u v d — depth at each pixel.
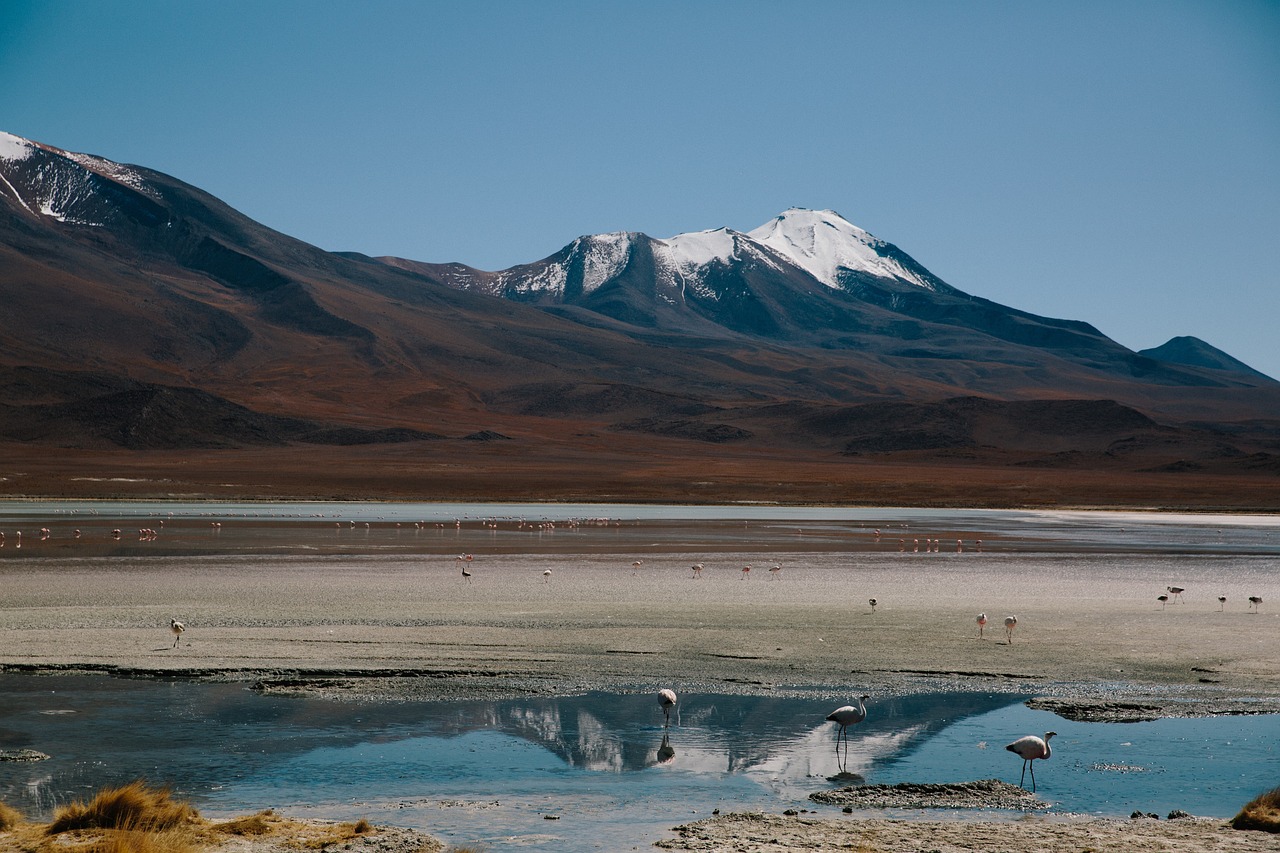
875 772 17.83
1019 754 16.97
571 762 18.20
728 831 14.69
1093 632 30.19
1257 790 16.97
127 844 12.76
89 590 36.19
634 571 45.84
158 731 19.44
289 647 26.44
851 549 58.78
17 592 35.38
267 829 14.41
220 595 35.41
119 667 24.06
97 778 16.86
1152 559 55.09
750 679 24.08
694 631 29.70
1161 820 15.42
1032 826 15.02
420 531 66.62
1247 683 24.03
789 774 17.70
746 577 44.12
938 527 79.38
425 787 16.86
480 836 14.63
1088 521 90.12
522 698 22.28
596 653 26.53
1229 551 60.56
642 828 15.01
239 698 21.86
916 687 23.53
